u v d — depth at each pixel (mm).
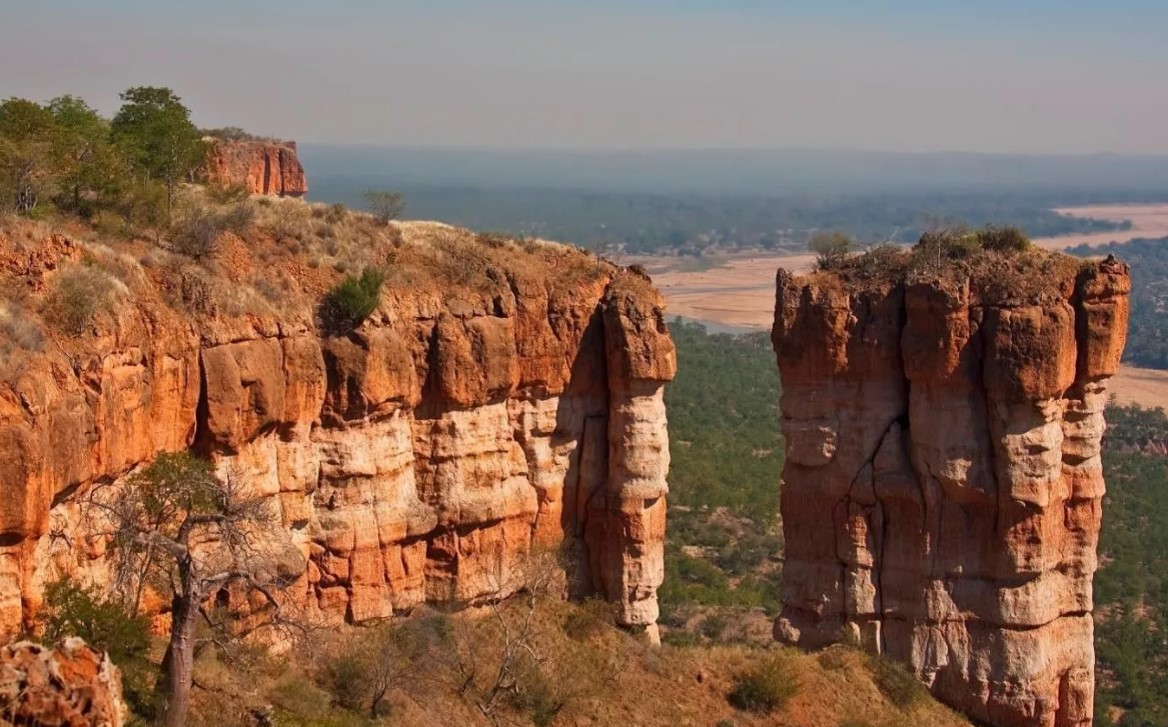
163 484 38875
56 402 34812
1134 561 130750
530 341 54938
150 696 35156
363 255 53062
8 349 34156
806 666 53250
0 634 32562
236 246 49344
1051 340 52062
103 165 50156
